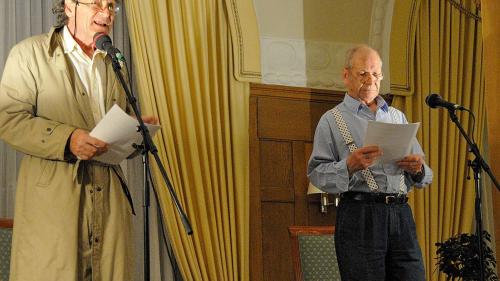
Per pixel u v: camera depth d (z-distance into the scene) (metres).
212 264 5.47
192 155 5.56
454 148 6.52
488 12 3.42
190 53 5.70
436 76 6.54
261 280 5.75
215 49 5.81
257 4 6.11
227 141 5.74
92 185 3.00
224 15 5.95
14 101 2.99
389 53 6.38
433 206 6.33
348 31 6.39
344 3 6.38
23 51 3.06
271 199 5.91
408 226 3.50
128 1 5.53
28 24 5.20
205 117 5.70
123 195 3.12
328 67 6.27
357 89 3.69
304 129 6.11
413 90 6.43
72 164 2.96
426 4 6.59
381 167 3.48
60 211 2.90
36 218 2.89
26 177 2.96
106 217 3.02
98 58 3.17
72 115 3.04
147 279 2.89
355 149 3.59
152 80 5.52
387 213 3.47
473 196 6.50
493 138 3.42
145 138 2.89
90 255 2.97
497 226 3.42
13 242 2.93
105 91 3.18
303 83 6.18
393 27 6.40
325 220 6.05
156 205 5.46
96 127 2.85
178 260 5.37
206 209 5.59
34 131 2.92
